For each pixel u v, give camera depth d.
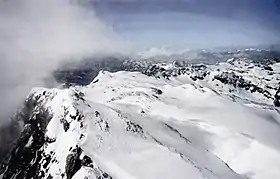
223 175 154.38
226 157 186.62
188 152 165.12
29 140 171.25
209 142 196.50
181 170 135.25
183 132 199.62
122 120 158.38
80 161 129.38
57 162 139.50
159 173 130.62
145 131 162.38
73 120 149.62
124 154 137.00
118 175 126.00
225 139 199.00
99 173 123.12
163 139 169.75
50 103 173.38
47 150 151.88
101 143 139.38
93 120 149.38
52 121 160.50
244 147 192.00
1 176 178.25
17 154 175.25
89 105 162.62
